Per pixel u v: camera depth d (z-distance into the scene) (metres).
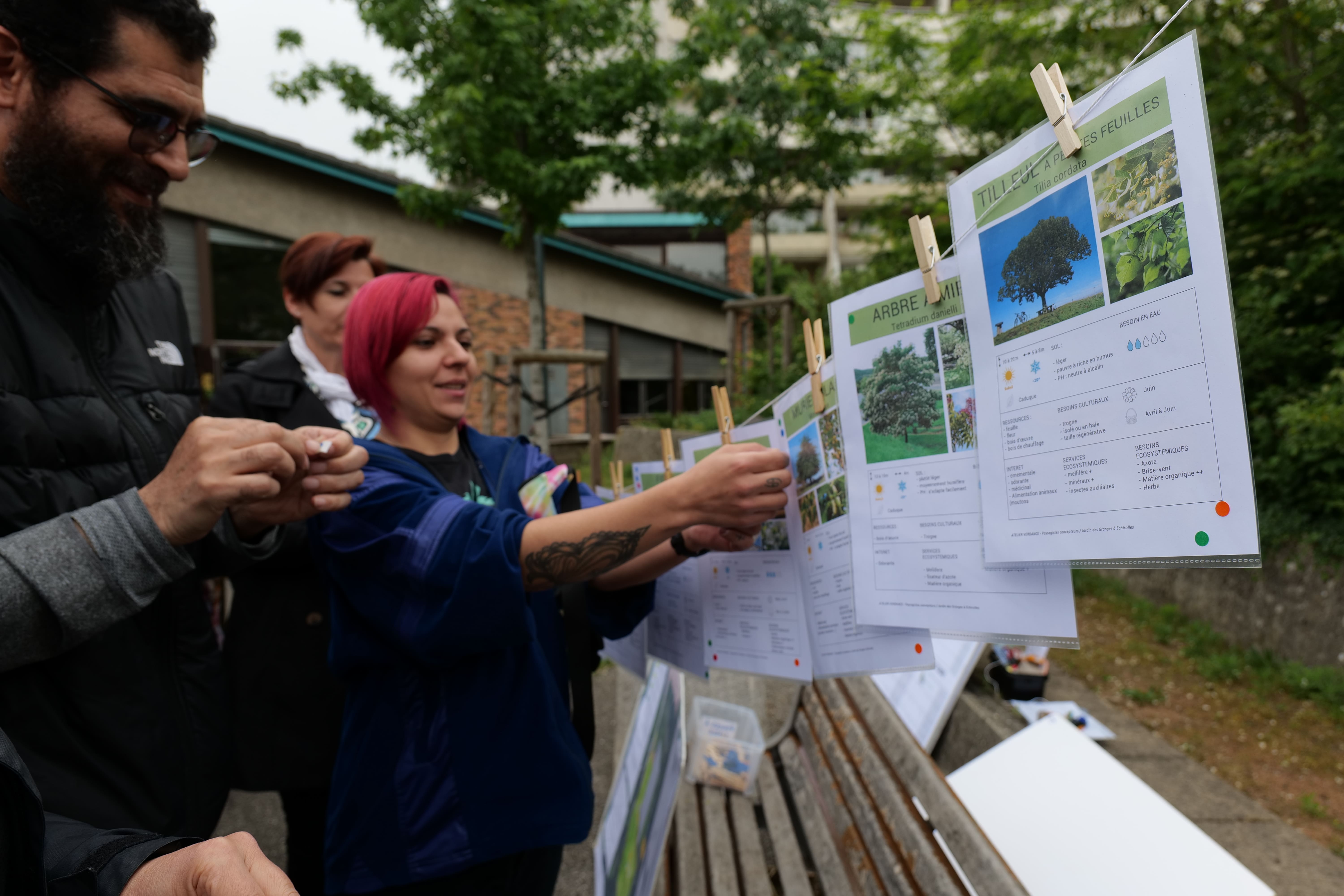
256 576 1.69
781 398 1.12
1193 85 0.60
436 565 1.02
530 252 7.07
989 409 0.78
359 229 10.34
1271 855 2.36
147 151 1.00
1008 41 6.41
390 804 1.11
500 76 6.04
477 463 1.37
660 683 1.72
